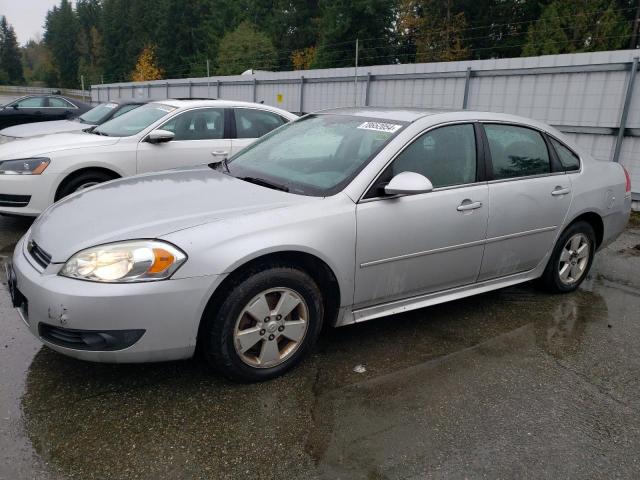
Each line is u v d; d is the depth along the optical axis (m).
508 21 38.97
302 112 16.16
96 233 2.75
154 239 2.66
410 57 41.97
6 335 3.41
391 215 3.26
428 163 3.51
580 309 4.29
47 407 2.69
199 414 2.69
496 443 2.57
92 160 5.87
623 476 2.39
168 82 24.11
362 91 13.83
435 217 3.45
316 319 3.11
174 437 2.51
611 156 9.06
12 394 2.79
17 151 5.70
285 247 2.85
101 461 2.33
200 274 2.65
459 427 2.68
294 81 16.25
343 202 3.13
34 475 2.23
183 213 2.91
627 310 4.31
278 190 3.31
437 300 3.69
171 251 2.62
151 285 2.57
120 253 2.60
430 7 40.38
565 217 4.27
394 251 3.31
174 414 2.68
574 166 4.43
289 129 4.22
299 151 3.79
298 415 2.71
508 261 4.00
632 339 3.78
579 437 2.65
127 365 3.11
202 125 6.75
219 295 2.78
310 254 2.98
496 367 3.29
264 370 2.98
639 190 8.76
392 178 3.27
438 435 2.61
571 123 9.59
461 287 3.83
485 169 3.78
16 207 5.53
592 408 2.91
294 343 3.07
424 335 3.70
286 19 57.16
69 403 2.73
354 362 3.28
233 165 3.94
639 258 5.91
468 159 3.72
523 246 4.05
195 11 67.56
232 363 2.85
